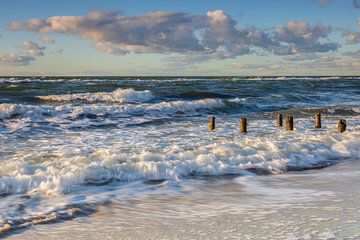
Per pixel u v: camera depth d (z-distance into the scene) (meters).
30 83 57.53
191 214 6.91
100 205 7.46
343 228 5.87
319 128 17.78
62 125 19.25
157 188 8.67
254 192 8.34
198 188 8.69
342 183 9.05
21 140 14.88
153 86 51.41
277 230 5.88
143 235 5.92
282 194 8.13
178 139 14.73
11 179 8.51
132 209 7.24
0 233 6.01
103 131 17.45
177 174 9.66
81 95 31.61
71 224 6.46
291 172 10.27
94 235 5.96
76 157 10.48
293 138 14.38
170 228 6.20
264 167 10.55
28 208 7.23
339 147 12.91
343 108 26.36
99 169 9.41
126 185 8.86
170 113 25.00
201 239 5.68
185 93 37.34
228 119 22.23
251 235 5.72
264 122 20.27
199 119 22.41
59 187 8.38
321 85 60.66
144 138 15.09
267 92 44.00
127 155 10.63
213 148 11.70
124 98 32.38
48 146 13.44
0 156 11.67
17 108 21.11
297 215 6.62
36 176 8.75
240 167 10.45
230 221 6.43
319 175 9.91
